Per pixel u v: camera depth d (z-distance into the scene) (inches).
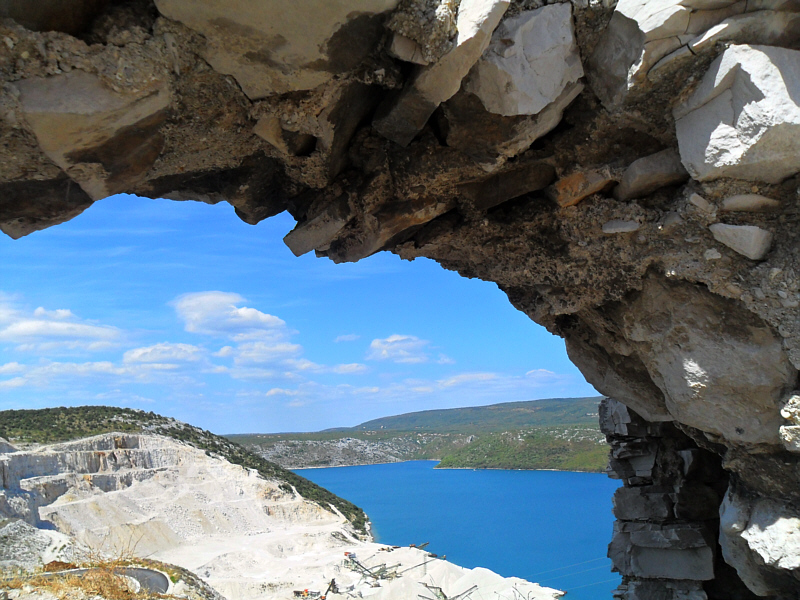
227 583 1465.3
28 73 134.7
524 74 171.2
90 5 136.6
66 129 142.8
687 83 173.2
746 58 158.6
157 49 142.9
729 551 233.0
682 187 199.3
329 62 157.3
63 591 398.0
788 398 188.7
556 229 230.4
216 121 172.9
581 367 293.9
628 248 216.2
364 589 1251.2
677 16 159.8
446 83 165.2
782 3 157.2
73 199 174.2
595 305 246.8
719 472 336.8
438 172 206.7
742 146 164.4
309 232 224.7
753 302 190.9
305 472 5457.7
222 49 149.2
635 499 348.2
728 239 186.7
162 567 682.8
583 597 1195.3
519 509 2527.1
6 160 152.5
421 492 3444.9
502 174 217.3
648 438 354.6
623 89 179.2
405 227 230.1
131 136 157.2
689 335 212.1
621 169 203.5
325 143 188.9
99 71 137.8
